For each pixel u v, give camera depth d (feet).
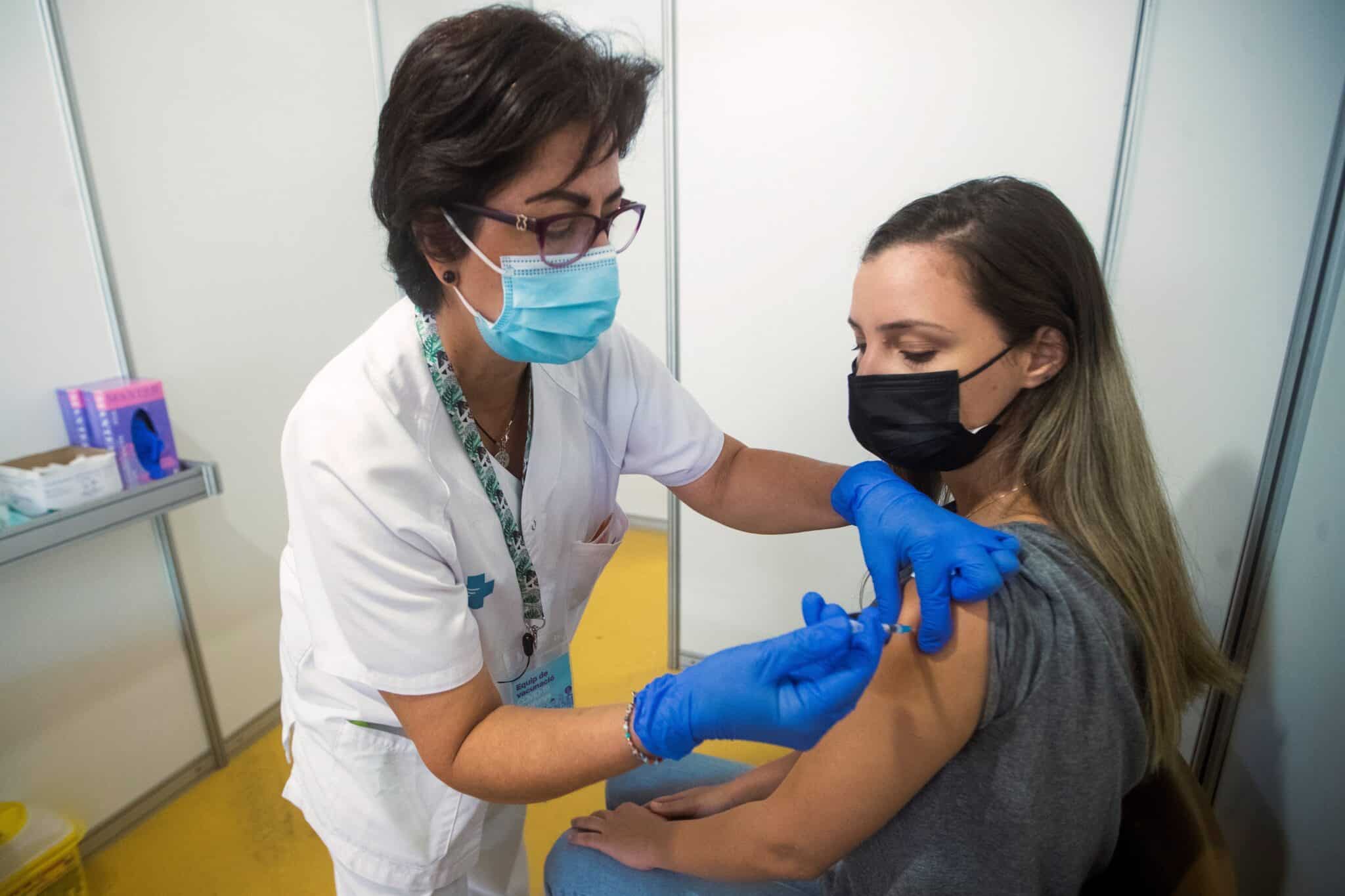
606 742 2.43
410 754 3.31
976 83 5.02
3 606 4.89
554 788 2.52
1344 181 4.14
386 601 2.60
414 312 3.10
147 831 5.86
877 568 2.61
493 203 2.39
